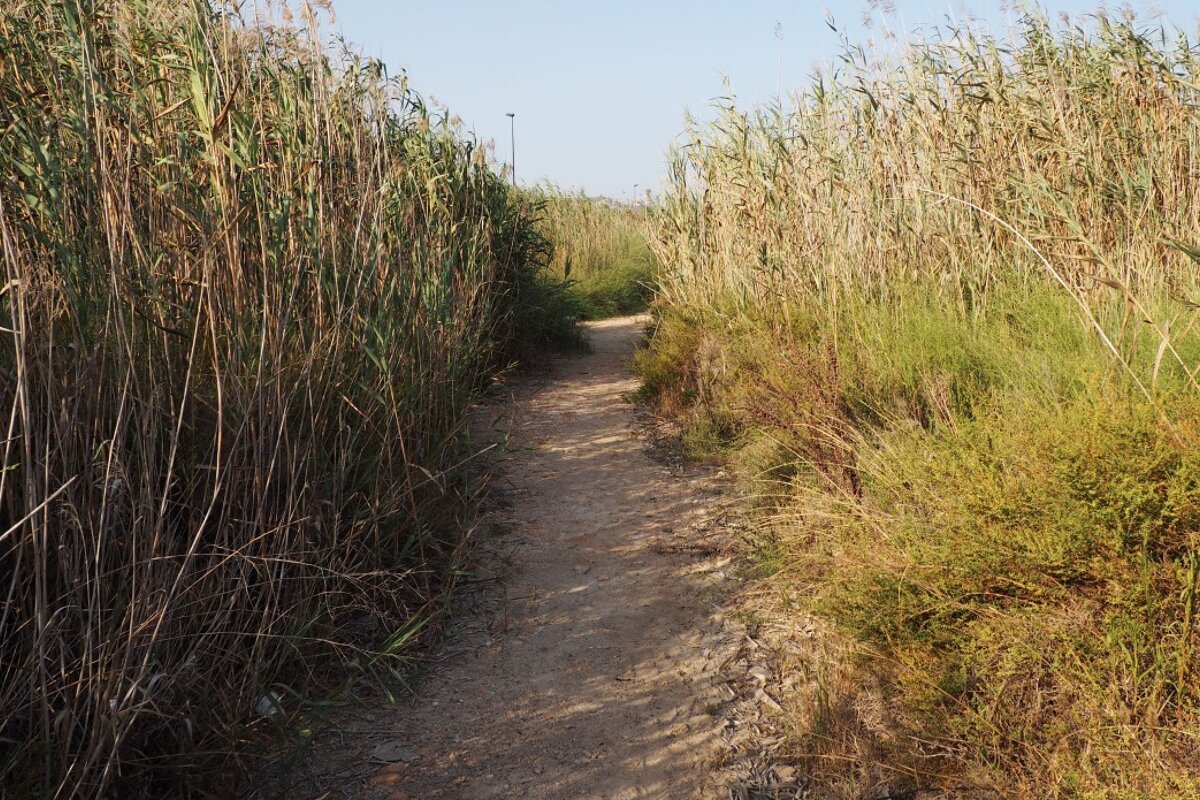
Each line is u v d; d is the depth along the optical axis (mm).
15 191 3184
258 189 3969
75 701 2645
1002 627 3035
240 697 3184
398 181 5918
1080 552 3035
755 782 3016
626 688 3680
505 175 10531
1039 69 6965
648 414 8172
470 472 6027
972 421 4355
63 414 2834
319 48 4559
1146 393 3395
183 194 3742
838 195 7824
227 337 3670
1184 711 2633
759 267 8680
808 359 5965
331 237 4473
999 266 6750
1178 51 6613
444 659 3979
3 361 3016
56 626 2828
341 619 4059
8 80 3414
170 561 3113
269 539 3635
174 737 2969
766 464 5516
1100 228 6086
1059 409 3693
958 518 3426
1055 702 2869
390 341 4855
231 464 3453
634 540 5230
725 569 4676
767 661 3758
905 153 7434
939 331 5766
